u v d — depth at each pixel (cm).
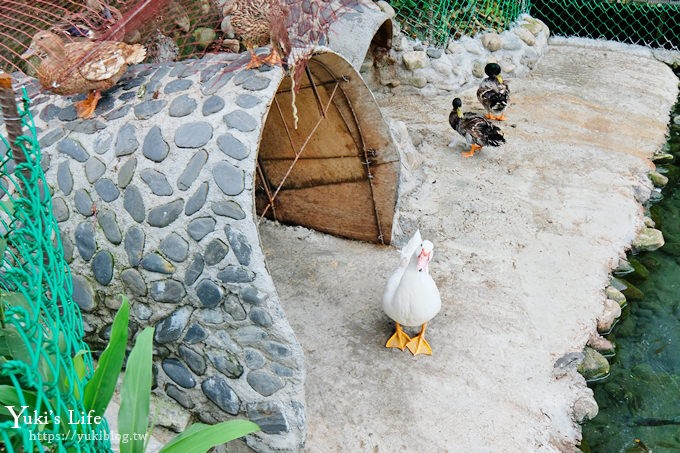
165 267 173
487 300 236
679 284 254
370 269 252
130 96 190
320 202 261
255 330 171
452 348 217
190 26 266
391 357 214
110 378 103
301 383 175
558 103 355
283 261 257
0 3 244
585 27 425
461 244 261
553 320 229
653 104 359
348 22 302
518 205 281
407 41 362
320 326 228
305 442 186
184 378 185
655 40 414
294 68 181
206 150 170
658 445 199
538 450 189
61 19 234
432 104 357
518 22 396
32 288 106
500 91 329
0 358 94
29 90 203
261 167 259
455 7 379
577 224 272
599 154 316
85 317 189
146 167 175
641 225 277
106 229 178
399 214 275
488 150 318
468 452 187
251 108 172
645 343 232
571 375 212
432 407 199
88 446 95
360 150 235
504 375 209
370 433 192
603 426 203
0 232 169
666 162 319
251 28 172
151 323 182
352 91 215
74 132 187
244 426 108
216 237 167
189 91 183
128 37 240
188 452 104
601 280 247
